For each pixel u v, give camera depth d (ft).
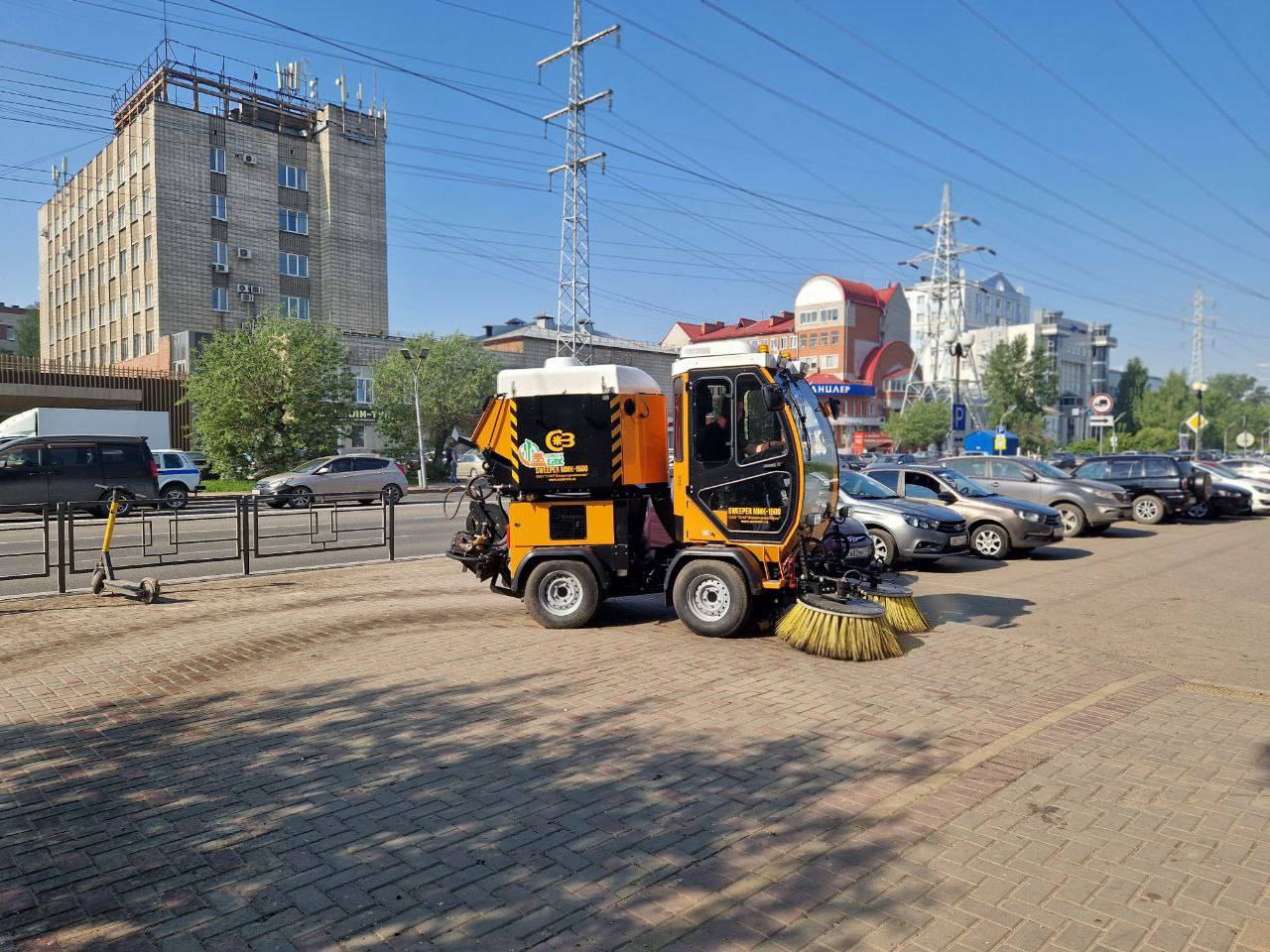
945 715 18.15
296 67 177.17
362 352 159.22
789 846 12.32
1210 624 28.78
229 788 14.47
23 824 13.20
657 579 27.63
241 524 39.17
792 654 23.34
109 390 125.18
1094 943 9.87
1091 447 213.46
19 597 32.53
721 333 268.41
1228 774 14.88
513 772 15.11
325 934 10.18
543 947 9.88
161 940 10.08
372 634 26.08
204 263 157.48
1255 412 279.49
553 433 26.78
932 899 10.86
